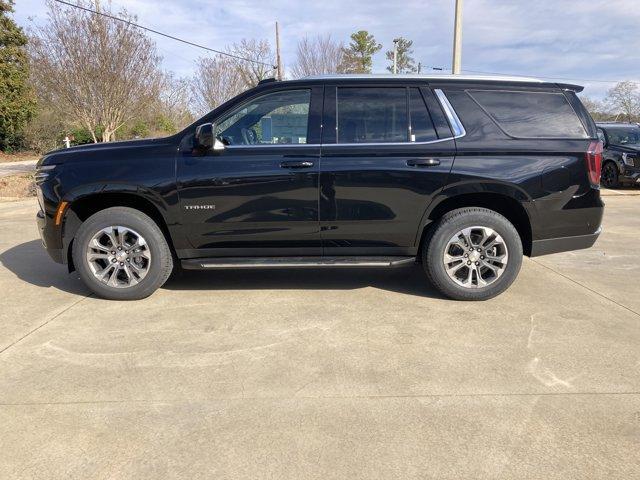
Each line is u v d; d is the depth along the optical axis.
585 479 2.17
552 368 3.14
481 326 3.80
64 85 15.10
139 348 3.42
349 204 4.19
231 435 2.47
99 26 14.84
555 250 4.35
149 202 4.28
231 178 4.13
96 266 4.31
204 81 28.72
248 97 4.27
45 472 2.21
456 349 3.41
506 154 4.15
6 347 3.42
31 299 4.38
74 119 16.70
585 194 4.25
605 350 3.38
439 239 4.23
